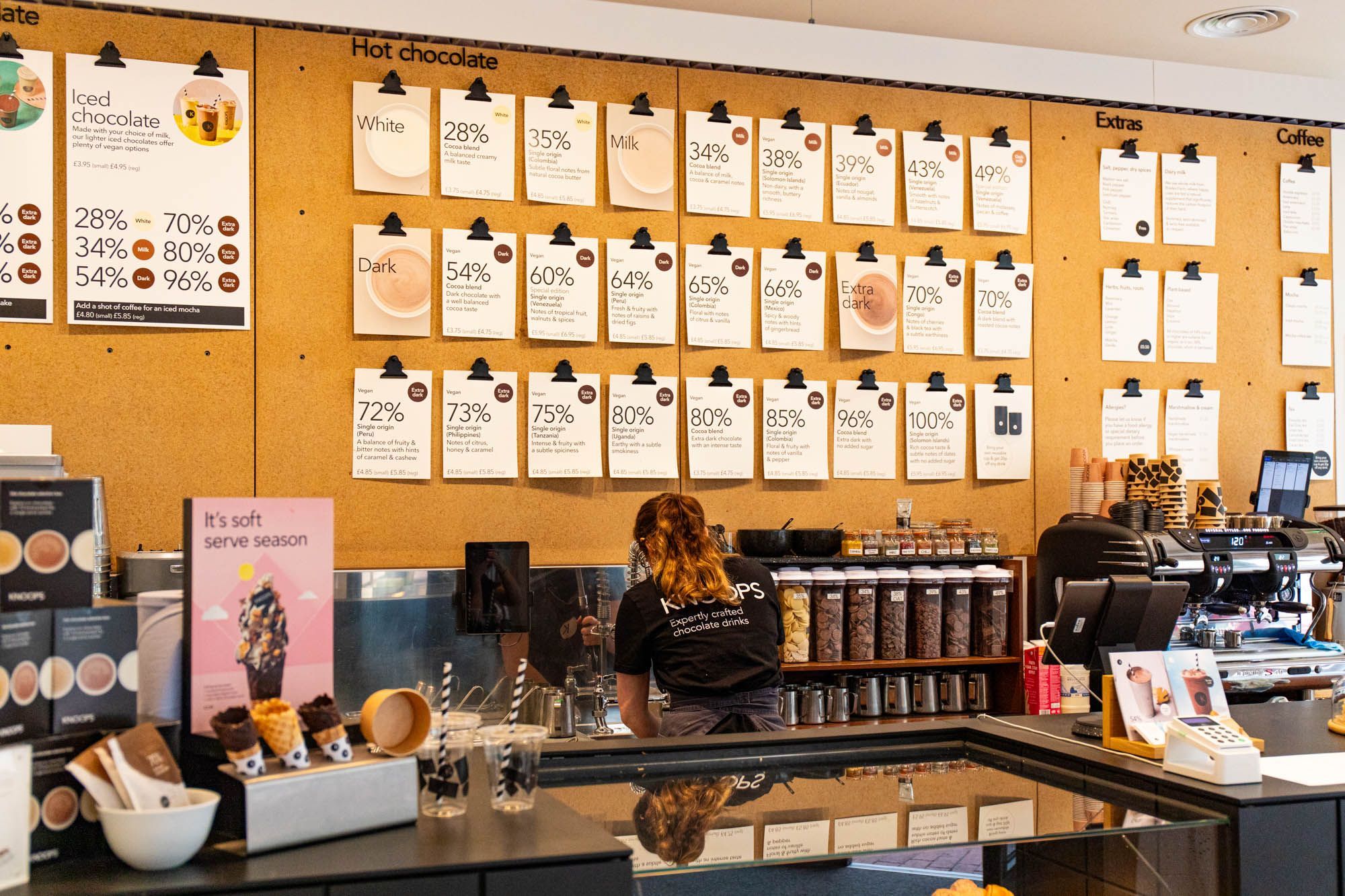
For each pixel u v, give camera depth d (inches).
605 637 160.2
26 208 142.5
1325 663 168.6
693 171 170.9
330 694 66.9
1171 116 196.9
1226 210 199.6
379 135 156.4
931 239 183.5
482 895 57.9
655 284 168.2
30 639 57.2
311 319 153.6
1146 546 158.4
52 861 57.0
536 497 162.2
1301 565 165.6
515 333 162.2
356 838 62.1
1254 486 199.0
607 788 79.0
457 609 154.0
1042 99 189.6
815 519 175.2
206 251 149.1
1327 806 80.2
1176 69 195.0
